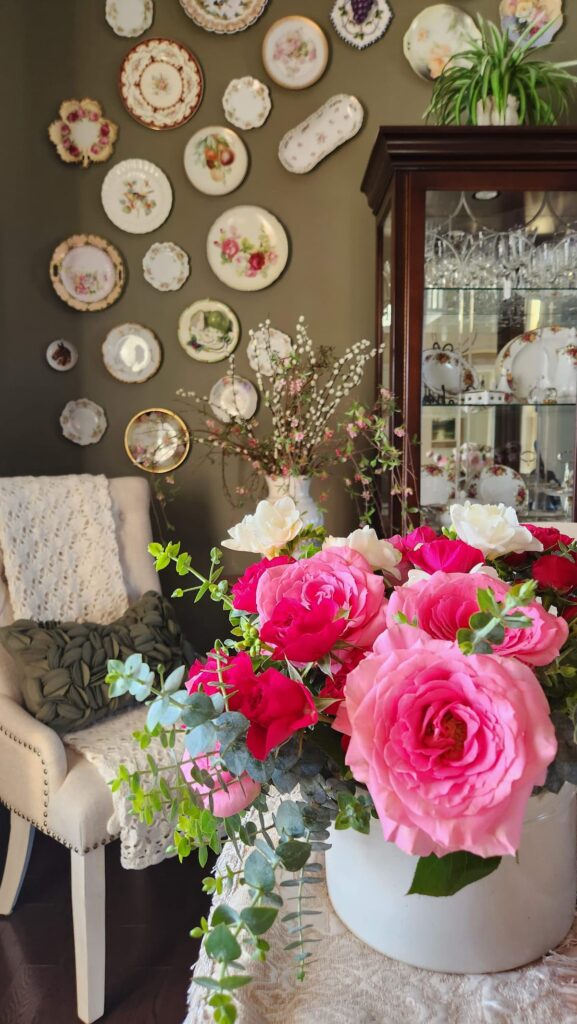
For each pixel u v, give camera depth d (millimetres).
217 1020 371
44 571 1736
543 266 1860
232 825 508
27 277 2254
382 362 2094
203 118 2221
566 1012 506
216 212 2256
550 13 2143
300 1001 525
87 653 1557
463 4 2158
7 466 2309
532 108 1892
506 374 1904
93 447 2334
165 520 2340
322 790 498
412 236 1783
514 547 557
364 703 401
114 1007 1381
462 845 366
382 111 2201
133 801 486
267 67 2182
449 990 527
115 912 1667
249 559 2367
